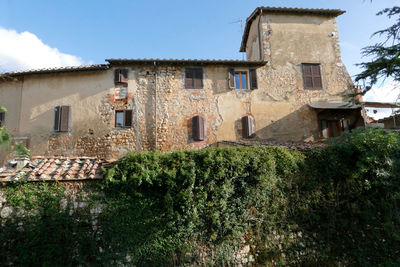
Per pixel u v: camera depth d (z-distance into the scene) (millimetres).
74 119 11727
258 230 5613
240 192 5551
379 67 7230
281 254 5672
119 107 11867
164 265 4902
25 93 11883
